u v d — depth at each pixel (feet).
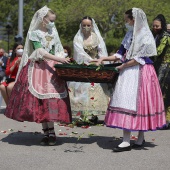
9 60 30.55
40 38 19.42
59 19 92.22
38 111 19.04
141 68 18.58
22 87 19.43
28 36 19.61
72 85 26.76
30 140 21.25
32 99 19.06
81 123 26.40
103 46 26.32
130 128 18.16
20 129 24.62
